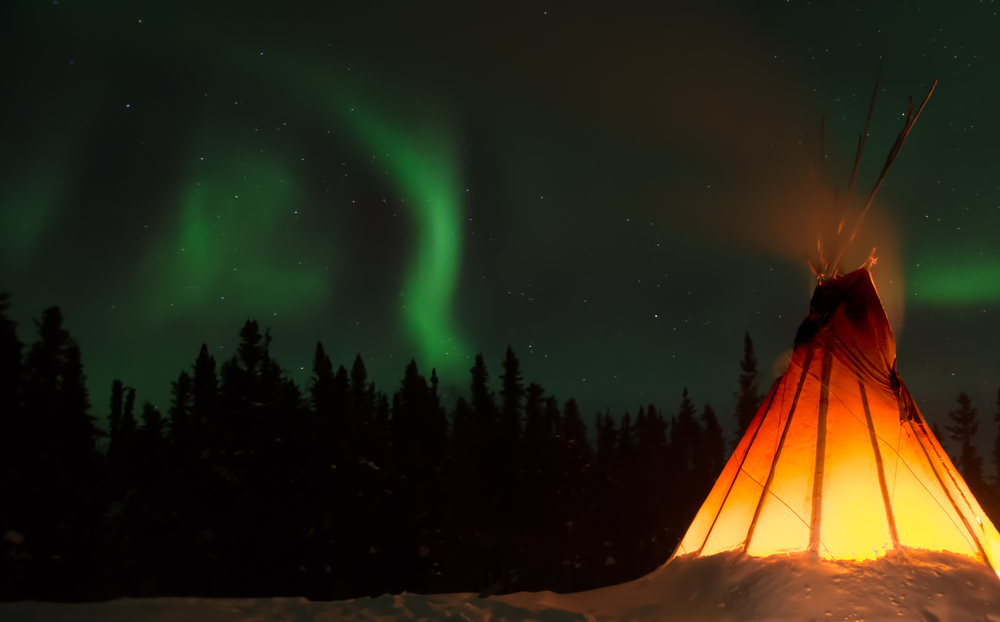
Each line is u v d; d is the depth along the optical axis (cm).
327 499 3309
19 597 2562
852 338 979
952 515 877
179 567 2958
